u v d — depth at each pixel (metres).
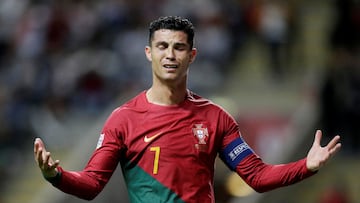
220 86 56.78
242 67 60.66
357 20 51.72
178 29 18.70
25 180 52.25
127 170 18.84
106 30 58.38
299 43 59.72
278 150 49.62
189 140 18.73
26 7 59.31
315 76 56.34
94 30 58.22
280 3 57.97
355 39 51.62
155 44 18.80
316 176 51.09
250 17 59.38
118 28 58.41
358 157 51.41
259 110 55.47
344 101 50.53
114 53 57.03
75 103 55.62
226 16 59.41
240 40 60.09
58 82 55.78
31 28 57.53
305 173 18.17
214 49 56.97
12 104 54.03
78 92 55.69
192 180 18.59
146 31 57.88
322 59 60.81
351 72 50.59
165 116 18.86
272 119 54.91
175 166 18.56
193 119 18.91
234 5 60.09
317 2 66.75
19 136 53.69
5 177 52.22
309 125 51.69
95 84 55.69
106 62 56.72
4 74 56.62
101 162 18.52
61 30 57.50
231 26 59.62
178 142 18.69
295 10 58.66
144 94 19.28
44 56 56.53
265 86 58.22
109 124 18.92
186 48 18.77
